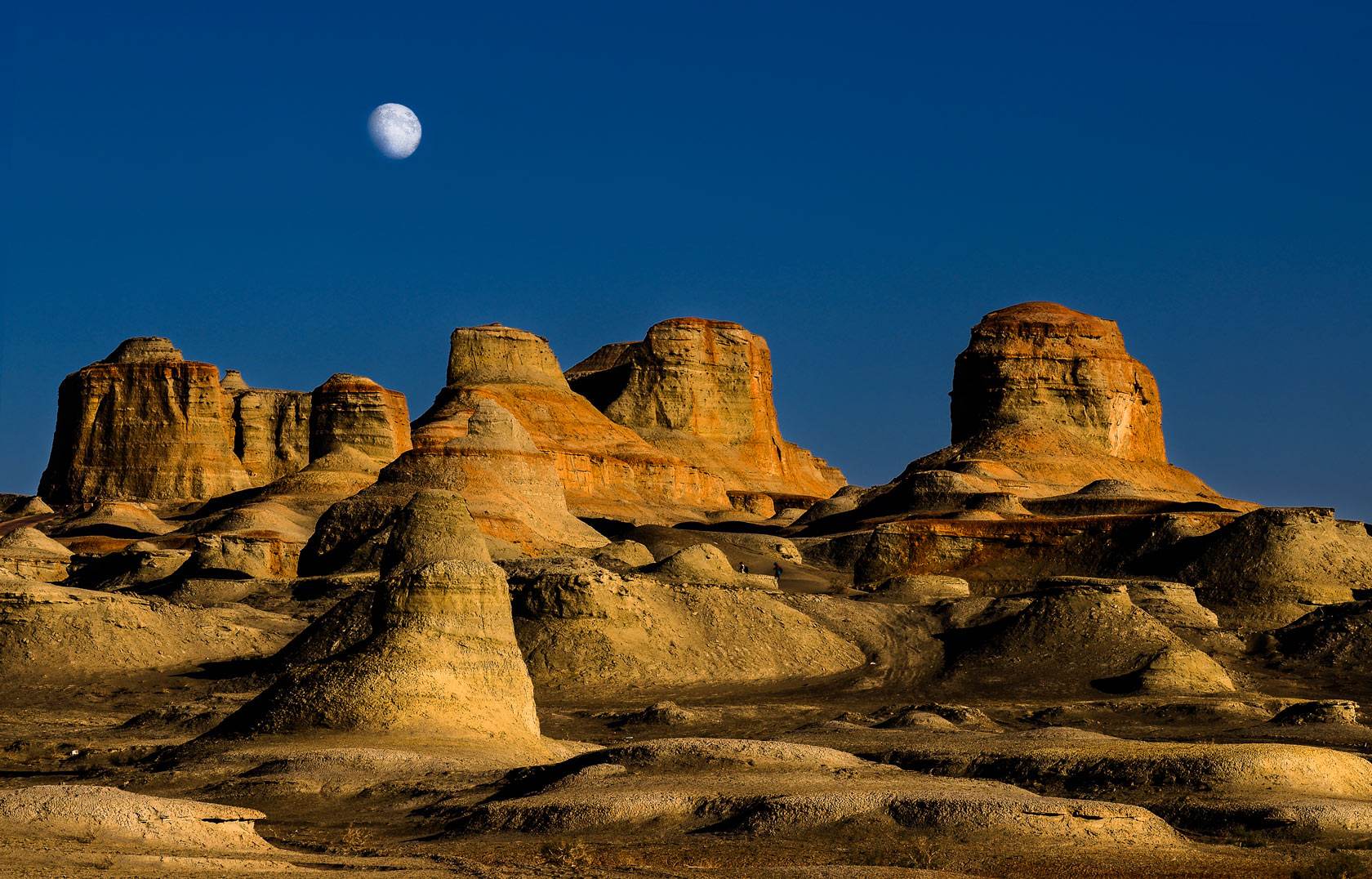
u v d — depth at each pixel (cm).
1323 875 3684
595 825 4381
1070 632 9431
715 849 4088
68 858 3606
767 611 9769
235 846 4034
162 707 7538
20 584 9356
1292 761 4838
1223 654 9788
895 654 9694
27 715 7744
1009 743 5841
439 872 3722
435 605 6112
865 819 4253
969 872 3791
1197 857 3959
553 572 9388
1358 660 9425
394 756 5397
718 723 7600
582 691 8612
